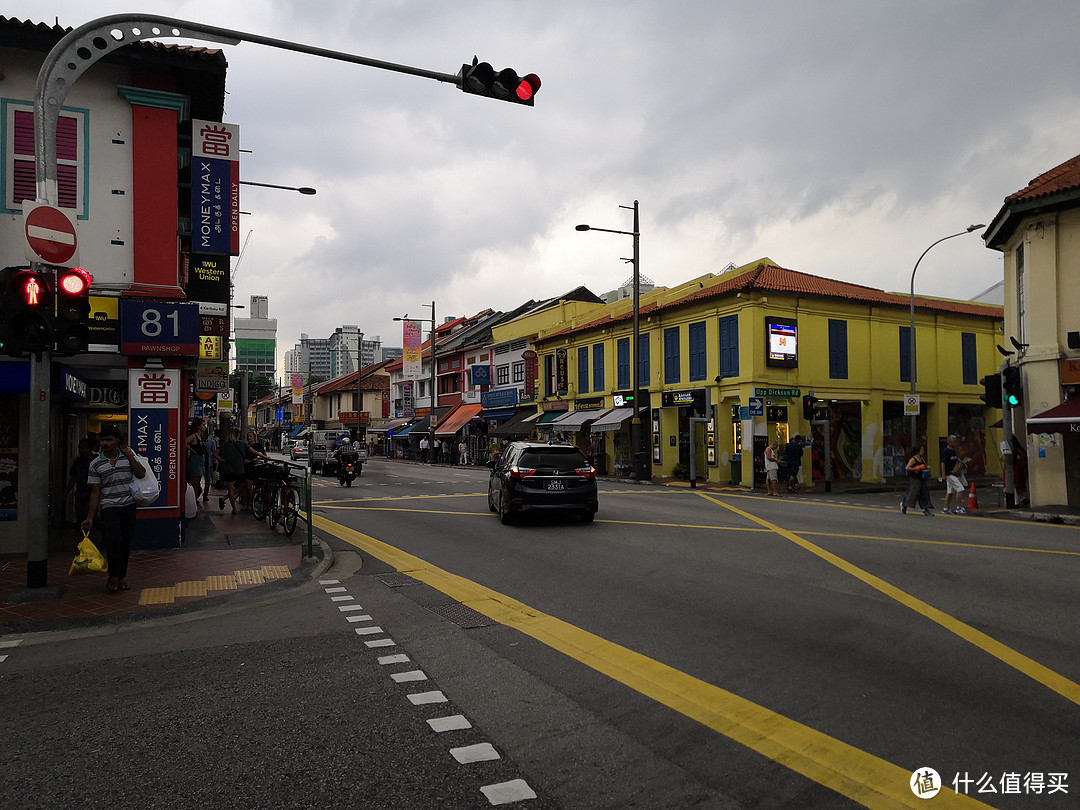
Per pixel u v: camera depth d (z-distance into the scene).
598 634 6.20
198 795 3.50
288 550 10.48
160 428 10.46
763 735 4.09
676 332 27.94
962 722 4.21
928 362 29.00
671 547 10.50
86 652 5.95
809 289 25.70
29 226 7.28
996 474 31.02
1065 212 16.11
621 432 31.28
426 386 53.84
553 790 3.50
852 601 7.11
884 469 28.20
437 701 4.71
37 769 3.80
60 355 7.73
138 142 10.60
